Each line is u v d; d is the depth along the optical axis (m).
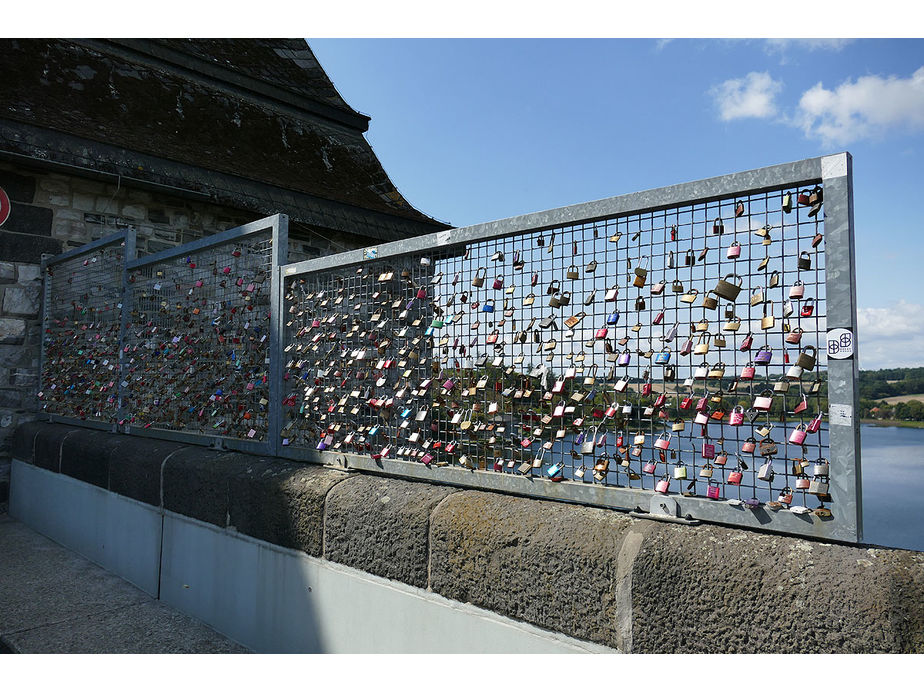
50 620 3.51
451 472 2.58
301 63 12.85
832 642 1.45
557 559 1.97
